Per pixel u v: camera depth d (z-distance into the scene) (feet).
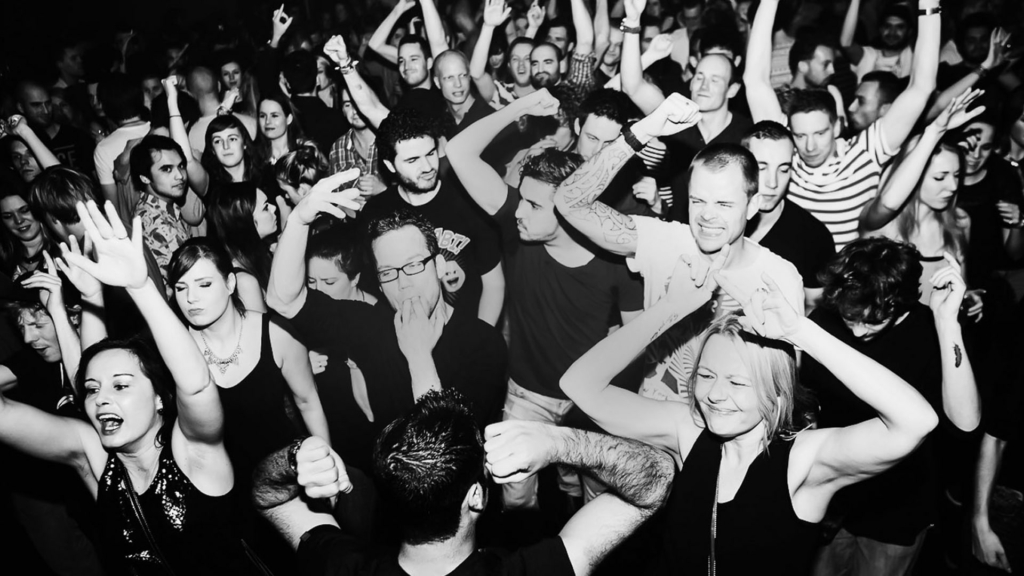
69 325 8.16
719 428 5.95
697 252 9.71
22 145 15.21
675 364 10.05
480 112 13.41
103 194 14.08
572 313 10.76
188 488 6.47
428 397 5.18
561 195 9.83
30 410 6.59
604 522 5.17
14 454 9.12
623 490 5.12
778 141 9.64
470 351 10.29
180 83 17.63
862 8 18.30
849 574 8.51
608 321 10.82
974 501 8.34
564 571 4.98
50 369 9.18
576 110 12.80
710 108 11.52
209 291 8.59
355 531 8.28
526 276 10.87
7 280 10.34
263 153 14.21
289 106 14.16
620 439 5.24
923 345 7.90
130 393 6.41
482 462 4.92
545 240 10.53
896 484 7.79
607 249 10.00
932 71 10.21
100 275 5.49
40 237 12.64
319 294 9.84
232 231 11.28
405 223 9.95
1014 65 14.05
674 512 6.29
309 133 14.40
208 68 15.39
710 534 6.03
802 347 5.47
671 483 5.29
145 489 6.65
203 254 8.58
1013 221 11.34
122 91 13.91
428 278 10.06
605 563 9.71
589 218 9.87
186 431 6.30
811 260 10.01
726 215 9.12
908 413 5.15
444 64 13.15
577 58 13.58
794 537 5.87
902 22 15.98
